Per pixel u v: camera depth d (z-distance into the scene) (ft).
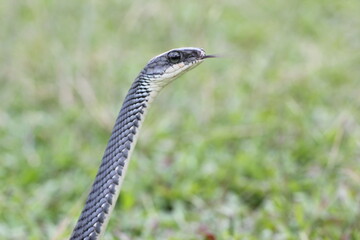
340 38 61.36
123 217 36.55
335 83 53.01
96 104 48.37
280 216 35.81
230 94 51.03
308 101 50.21
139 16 57.62
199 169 41.70
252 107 49.47
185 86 51.44
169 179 40.93
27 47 53.62
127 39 56.29
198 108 48.96
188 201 39.09
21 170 42.34
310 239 33.91
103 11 59.82
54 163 42.68
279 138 44.50
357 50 58.75
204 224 35.40
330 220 34.81
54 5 58.49
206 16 57.93
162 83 26.53
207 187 40.04
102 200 25.79
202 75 53.11
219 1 62.49
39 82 51.93
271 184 39.22
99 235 25.76
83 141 45.98
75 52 53.06
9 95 50.78
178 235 34.30
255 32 61.52
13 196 38.60
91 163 42.86
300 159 43.21
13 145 45.14
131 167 41.55
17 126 47.34
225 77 53.16
